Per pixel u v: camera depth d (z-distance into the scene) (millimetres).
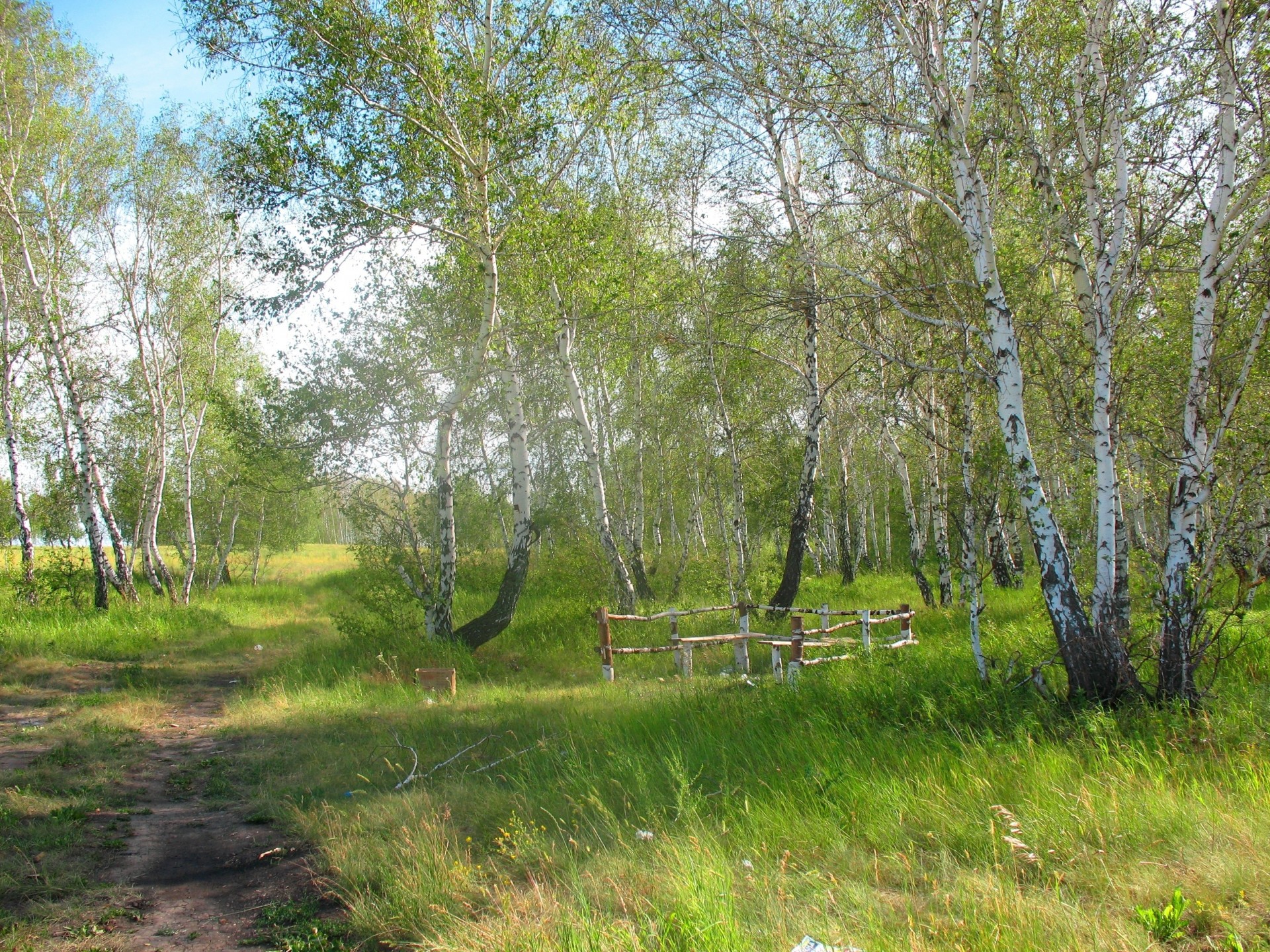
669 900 4051
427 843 5074
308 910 4430
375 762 7355
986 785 5258
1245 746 5824
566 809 5680
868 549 31031
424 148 11594
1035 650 8641
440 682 11062
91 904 4477
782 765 6188
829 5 8875
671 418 19359
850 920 3760
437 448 14008
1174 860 4176
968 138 8156
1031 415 10227
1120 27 7703
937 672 8617
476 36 12547
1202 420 6988
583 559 17250
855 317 11102
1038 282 9289
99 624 16062
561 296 15203
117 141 19234
